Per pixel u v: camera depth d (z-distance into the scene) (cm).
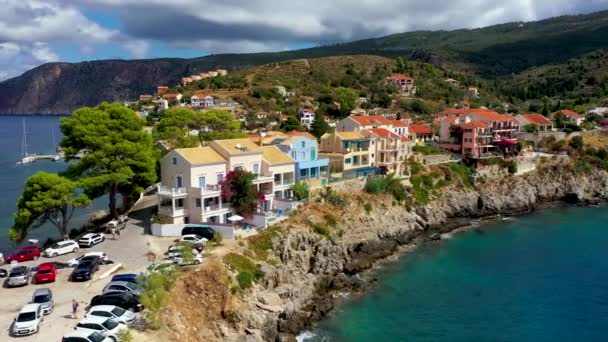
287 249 7031
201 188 7106
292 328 5622
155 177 7806
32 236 8844
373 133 11275
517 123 15288
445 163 12375
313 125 14988
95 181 7100
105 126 7575
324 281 6981
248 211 7494
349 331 5703
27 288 5125
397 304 6469
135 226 7469
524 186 12550
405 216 9988
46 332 4122
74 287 5166
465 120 14500
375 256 8244
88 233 7350
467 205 11494
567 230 10194
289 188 8756
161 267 5278
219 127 12119
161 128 11088
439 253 8631
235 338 5069
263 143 9769
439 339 5572
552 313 6253
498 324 5944
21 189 13938
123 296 4631
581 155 14025
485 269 7819
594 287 7075
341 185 9588
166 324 4634
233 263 5903
